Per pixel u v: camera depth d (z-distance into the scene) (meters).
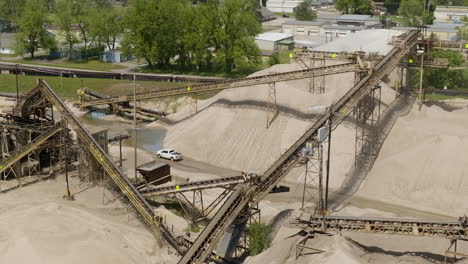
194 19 174.62
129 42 180.62
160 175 87.69
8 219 70.50
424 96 126.25
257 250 67.75
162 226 70.94
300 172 92.62
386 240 68.38
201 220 76.56
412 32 122.38
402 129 97.31
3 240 65.50
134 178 91.38
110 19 195.50
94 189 87.06
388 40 153.25
